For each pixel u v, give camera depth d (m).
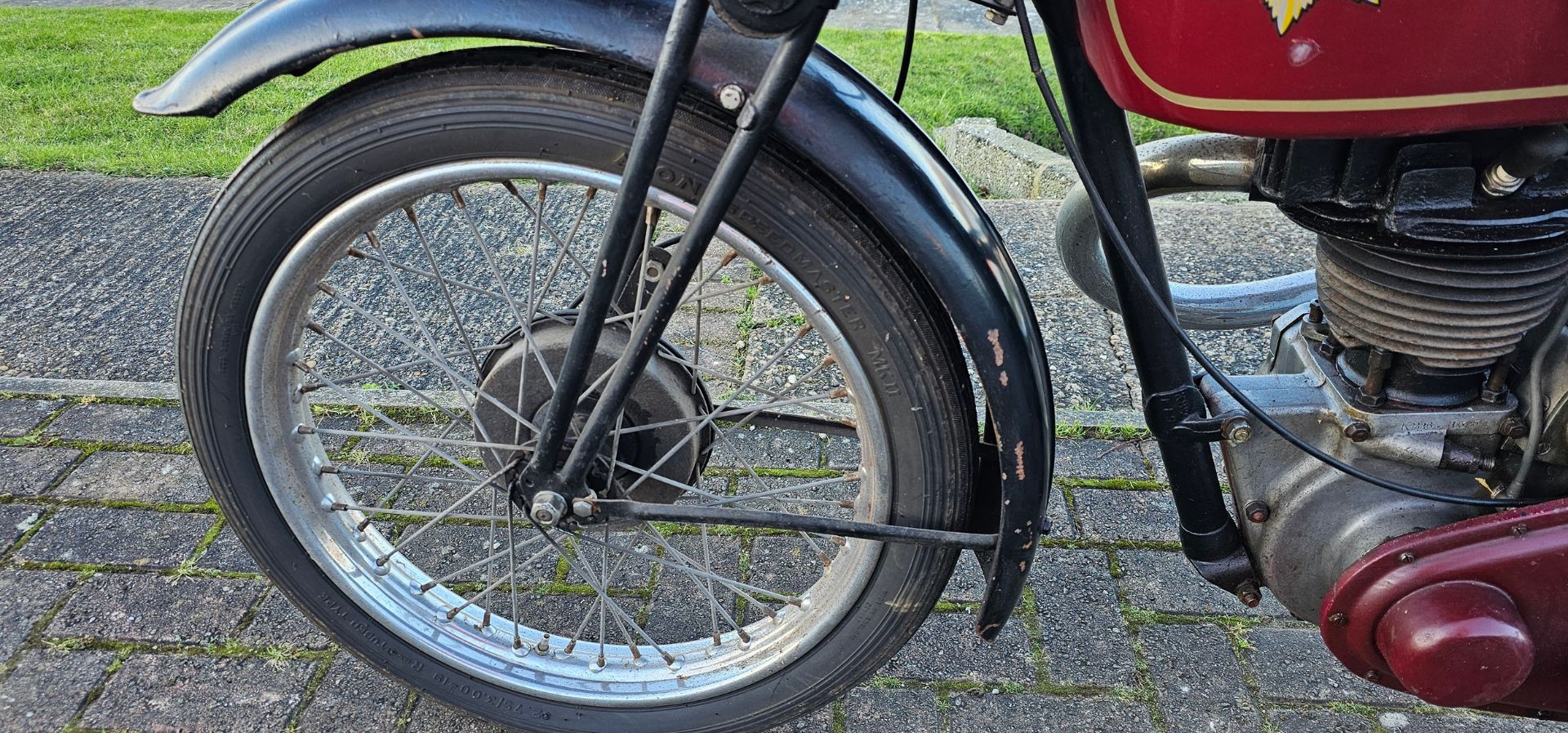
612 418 1.17
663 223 2.86
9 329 2.70
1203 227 3.40
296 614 1.86
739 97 1.03
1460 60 0.88
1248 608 1.91
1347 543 1.32
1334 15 0.88
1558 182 1.04
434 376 2.54
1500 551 1.21
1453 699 1.24
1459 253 1.10
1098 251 1.82
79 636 1.80
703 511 1.28
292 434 1.40
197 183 3.69
